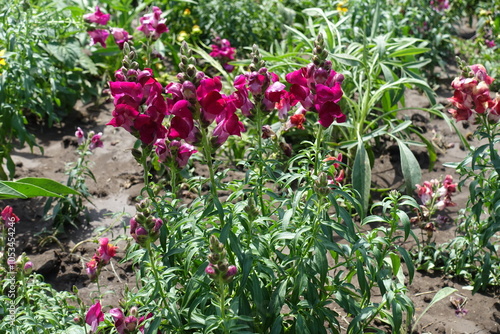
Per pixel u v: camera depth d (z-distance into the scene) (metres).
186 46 1.04
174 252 1.08
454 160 1.83
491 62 2.38
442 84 2.36
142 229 1.04
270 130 1.31
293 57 1.85
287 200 1.14
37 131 1.95
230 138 1.76
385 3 2.34
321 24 1.95
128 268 1.47
